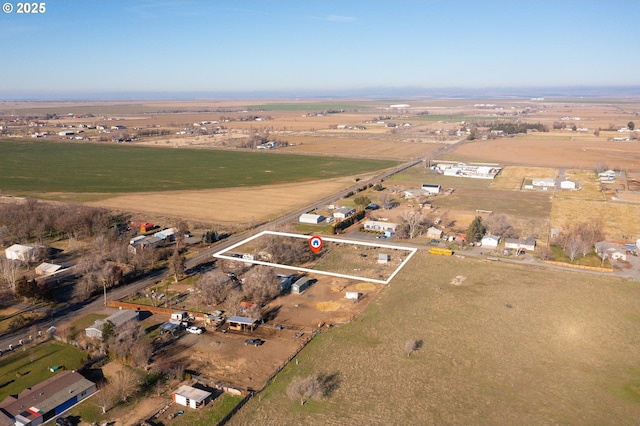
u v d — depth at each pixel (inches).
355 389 2252.7
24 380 2358.5
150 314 3073.3
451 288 3415.4
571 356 2541.8
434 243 4402.1
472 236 4343.0
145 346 2556.6
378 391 2236.7
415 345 2645.2
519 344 2657.5
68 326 2906.0
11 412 2041.1
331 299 3267.7
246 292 3225.9
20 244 4286.4
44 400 2121.1
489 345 2645.2
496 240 4345.5
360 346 2650.1
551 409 2107.5
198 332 2800.2
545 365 2456.9
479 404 2140.7
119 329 2701.8
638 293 3319.4
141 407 2145.7
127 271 3683.6
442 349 2608.3
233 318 2903.5
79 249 4315.9
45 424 2032.5
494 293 3324.3
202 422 2027.6
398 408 2108.8
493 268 3804.1
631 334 2763.3
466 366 2444.6
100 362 2519.7
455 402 2154.3
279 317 3026.6
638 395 2203.5
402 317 2984.7
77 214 4879.4
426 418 2038.6
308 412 2081.7
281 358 2544.3
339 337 2748.5
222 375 2388.0
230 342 2719.0
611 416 2060.8
